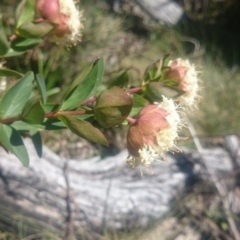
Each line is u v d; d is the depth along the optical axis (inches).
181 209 16.4
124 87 7.3
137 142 6.6
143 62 19.4
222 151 17.9
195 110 19.0
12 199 13.6
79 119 6.3
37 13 7.3
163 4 21.0
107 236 15.0
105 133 17.1
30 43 7.3
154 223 15.9
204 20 22.7
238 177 17.5
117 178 15.8
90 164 15.9
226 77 20.4
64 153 16.2
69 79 16.3
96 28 18.7
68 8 7.3
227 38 21.7
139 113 6.7
